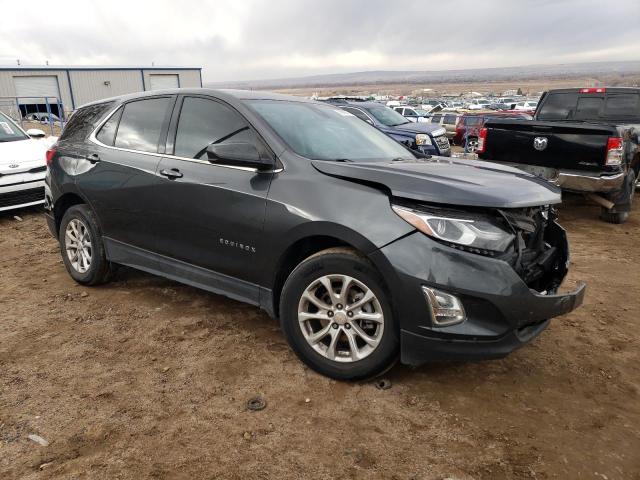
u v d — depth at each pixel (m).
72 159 4.58
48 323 3.96
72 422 2.74
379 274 2.90
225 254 3.52
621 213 7.81
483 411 2.93
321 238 3.15
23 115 28.02
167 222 3.82
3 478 2.32
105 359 3.42
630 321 4.27
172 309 4.23
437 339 2.79
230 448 2.57
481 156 8.05
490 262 2.73
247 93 3.91
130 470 2.40
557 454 2.59
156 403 2.93
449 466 2.49
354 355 3.06
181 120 3.90
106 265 4.55
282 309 3.26
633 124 8.86
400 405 2.96
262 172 3.33
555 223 3.52
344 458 2.52
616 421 2.88
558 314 2.97
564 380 3.30
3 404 2.89
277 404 2.94
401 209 2.85
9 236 6.70
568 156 7.21
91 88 44.09
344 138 3.86
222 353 3.51
